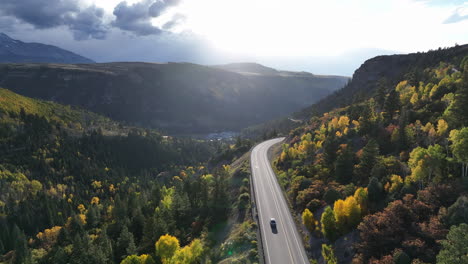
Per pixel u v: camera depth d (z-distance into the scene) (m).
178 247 58.53
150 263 56.31
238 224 61.41
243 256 46.19
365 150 58.94
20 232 96.44
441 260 27.47
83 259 61.41
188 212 78.88
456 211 34.16
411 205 40.03
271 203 67.56
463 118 52.62
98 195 155.25
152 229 69.25
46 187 143.50
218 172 101.12
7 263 81.31
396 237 36.41
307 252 47.56
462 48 154.62
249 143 161.12
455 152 42.22
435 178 43.72
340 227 45.16
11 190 128.00
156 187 109.38
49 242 93.75
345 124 94.38
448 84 76.62
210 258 52.19
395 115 82.75
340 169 61.81
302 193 62.41
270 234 53.47
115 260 68.31
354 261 37.09
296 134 131.88
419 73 115.50
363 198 46.47
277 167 97.75
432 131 54.59
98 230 96.94
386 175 51.94
